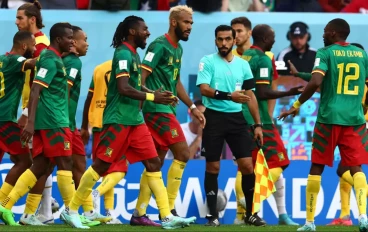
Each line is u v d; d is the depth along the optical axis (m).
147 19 45.03
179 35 32.28
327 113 29.23
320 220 37.41
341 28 29.56
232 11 46.12
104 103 36.28
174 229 30.02
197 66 44.78
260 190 33.31
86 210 34.25
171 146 32.72
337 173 35.34
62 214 30.52
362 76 29.47
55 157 30.62
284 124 42.28
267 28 35.53
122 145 29.78
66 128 30.66
